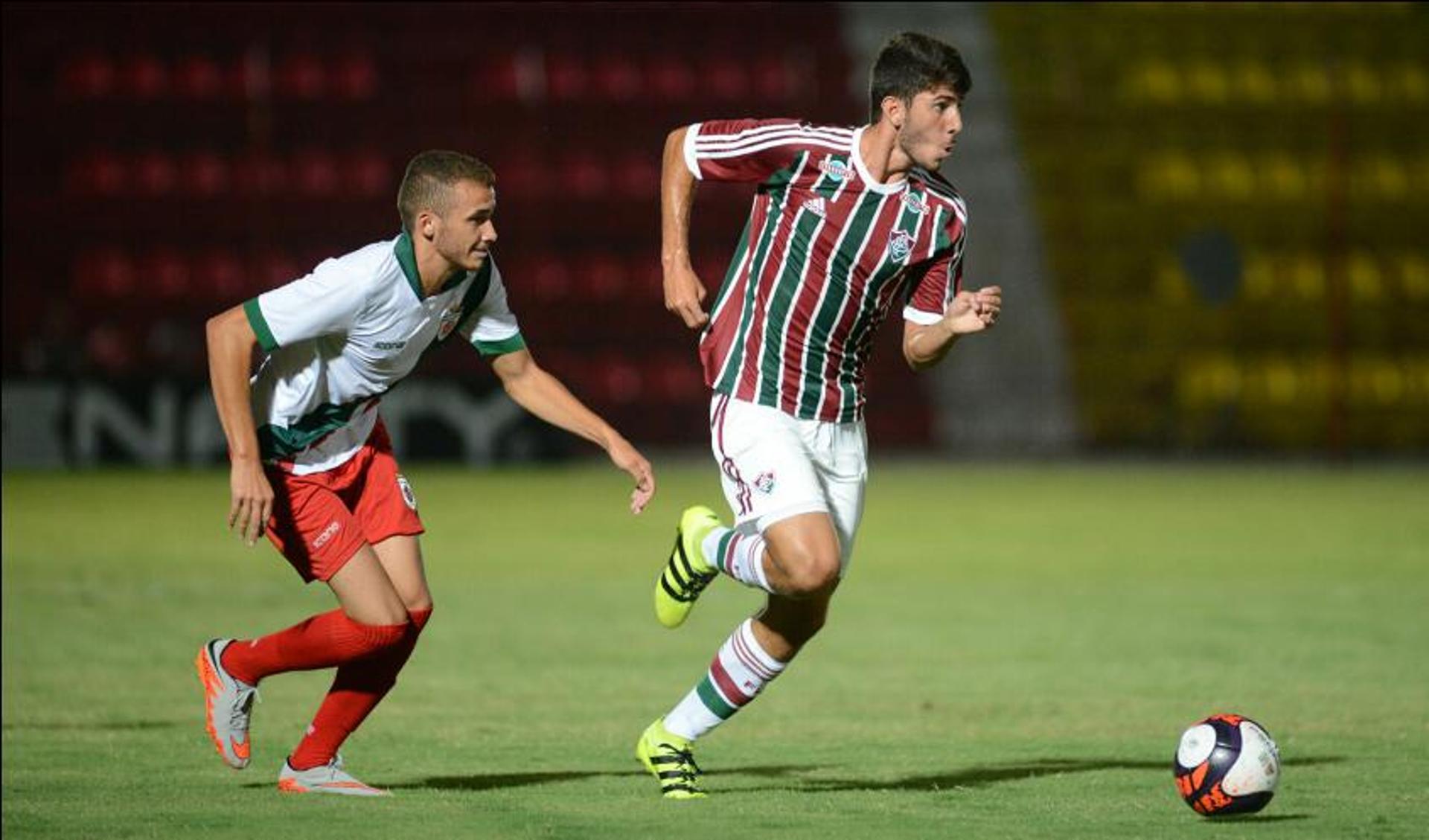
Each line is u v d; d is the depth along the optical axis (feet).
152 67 310.45
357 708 63.10
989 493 234.38
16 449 248.52
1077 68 330.95
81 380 250.98
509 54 318.86
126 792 63.98
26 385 249.14
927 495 231.91
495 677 96.32
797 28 326.44
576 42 321.11
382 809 60.64
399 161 311.27
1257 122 330.95
